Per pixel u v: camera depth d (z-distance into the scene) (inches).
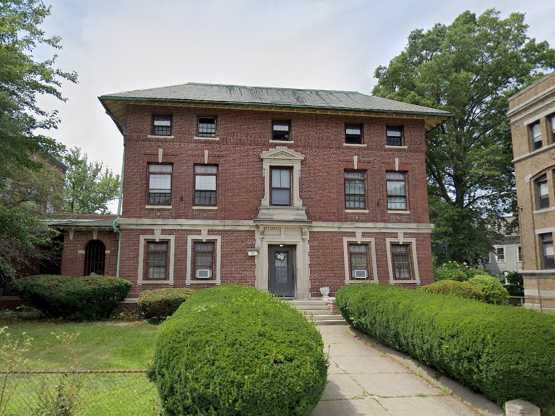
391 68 1284.4
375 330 429.1
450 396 283.9
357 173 794.8
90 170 1584.6
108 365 342.6
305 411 177.9
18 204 640.4
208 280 711.7
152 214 717.9
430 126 858.8
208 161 746.8
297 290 727.7
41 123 548.1
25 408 232.4
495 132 1200.8
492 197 1243.8
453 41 1200.2
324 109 775.7
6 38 525.0
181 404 175.0
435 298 347.6
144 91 769.6
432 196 1302.9
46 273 743.1
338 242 755.4
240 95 818.2
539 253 892.6
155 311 589.0
